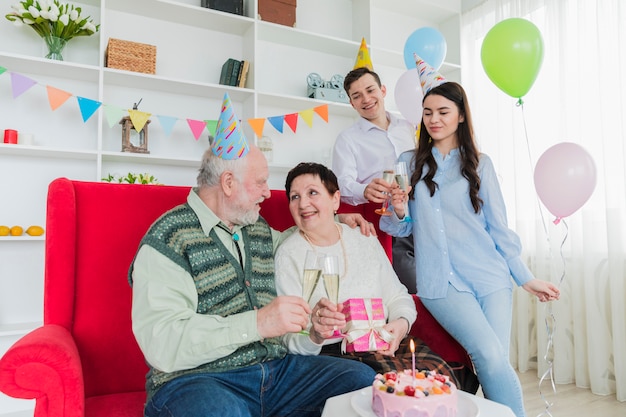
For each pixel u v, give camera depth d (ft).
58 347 3.34
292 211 4.92
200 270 3.95
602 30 9.14
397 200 5.32
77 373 3.36
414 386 3.04
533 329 10.49
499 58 7.29
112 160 9.45
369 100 7.72
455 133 5.70
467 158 5.51
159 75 9.80
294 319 3.56
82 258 4.47
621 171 8.91
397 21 12.93
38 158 8.93
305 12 11.88
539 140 10.44
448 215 5.50
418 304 5.62
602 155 9.18
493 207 5.48
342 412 3.11
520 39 7.09
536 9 10.67
